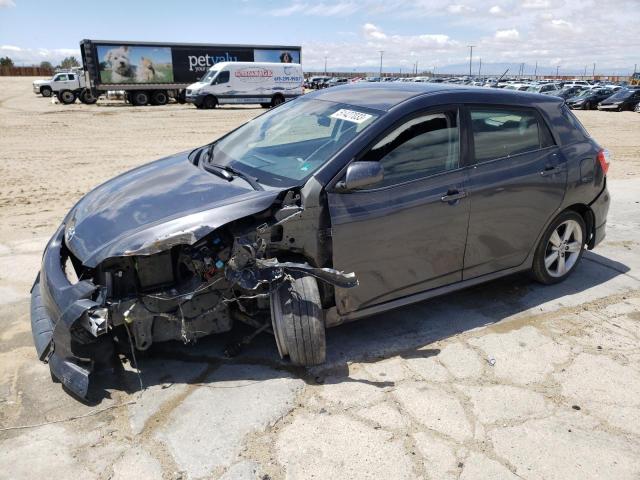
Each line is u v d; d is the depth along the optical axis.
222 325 3.34
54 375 3.09
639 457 2.74
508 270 4.31
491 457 2.70
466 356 3.61
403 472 2.59
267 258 3.21
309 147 3.61
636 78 70.25
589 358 3.62
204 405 3.04
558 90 37.94
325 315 3.42
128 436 2.80
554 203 4.35
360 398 3.13
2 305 4.24
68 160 11.74
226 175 3.57
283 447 2.73
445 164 3.74
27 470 2.56
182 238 2.91
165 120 21.67
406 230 3.53
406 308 4.31
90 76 30.19
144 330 3.15
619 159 12.85
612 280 4.92
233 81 29.58
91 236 3.15
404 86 4.09
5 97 36.66
